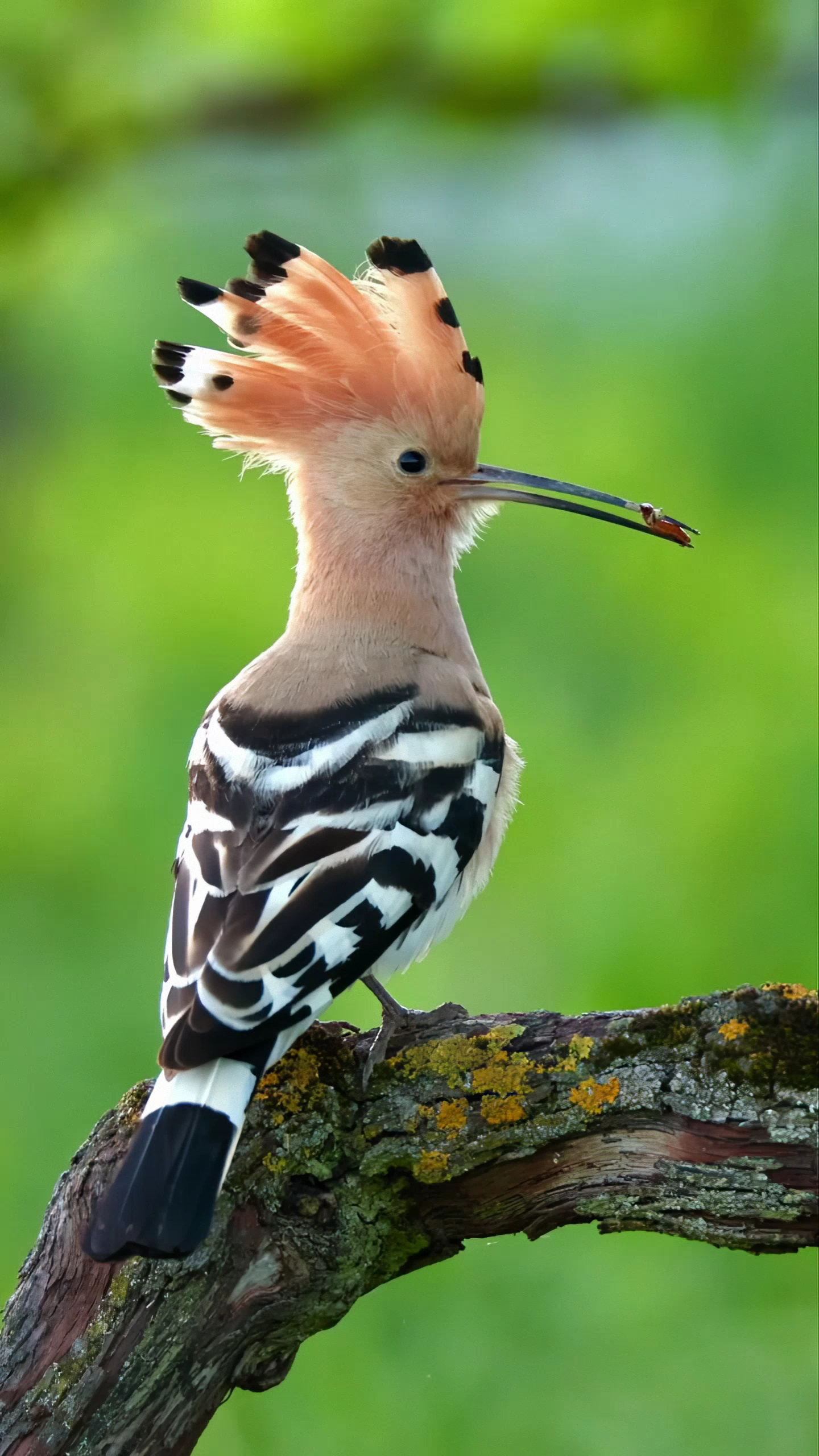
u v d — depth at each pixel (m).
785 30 11.38
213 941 6.84
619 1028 6.52
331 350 9.01
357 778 7.49
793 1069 6.27
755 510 10.81
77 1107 10.08
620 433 11.34
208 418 9.14
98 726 10.94
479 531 9.46
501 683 10.88
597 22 11.32
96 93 12.16
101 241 12.45
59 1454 6.30
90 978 10.30
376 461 9.02
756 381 10.98
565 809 10.45
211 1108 6.34
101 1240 5.98
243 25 11.80
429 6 11.69
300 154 12.68
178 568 11.31
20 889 10.57
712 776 10.17
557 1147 6.53
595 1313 9.42
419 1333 9.34
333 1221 6.58
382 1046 6.73
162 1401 6.41
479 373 9.17
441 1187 6.62
